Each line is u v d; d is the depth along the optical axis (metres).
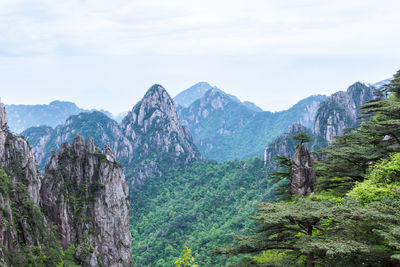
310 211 18.62
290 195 35.81
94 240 95.56
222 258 118.38
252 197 189.25
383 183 26.92
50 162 99.19
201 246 141.25
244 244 19.61
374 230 16.08
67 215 92.75
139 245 168.62
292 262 19.97
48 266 70.00
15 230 64.69
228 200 199.12
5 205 65.06
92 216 99.81
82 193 100.56
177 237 161.88
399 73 54.28
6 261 57.72
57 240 82.38
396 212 17.56
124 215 109.50
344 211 17.52
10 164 80.62
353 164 36.34
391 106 31.62
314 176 35.12
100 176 105.75
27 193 77.44
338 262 18.27
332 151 35.50
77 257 87.50
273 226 20.38
